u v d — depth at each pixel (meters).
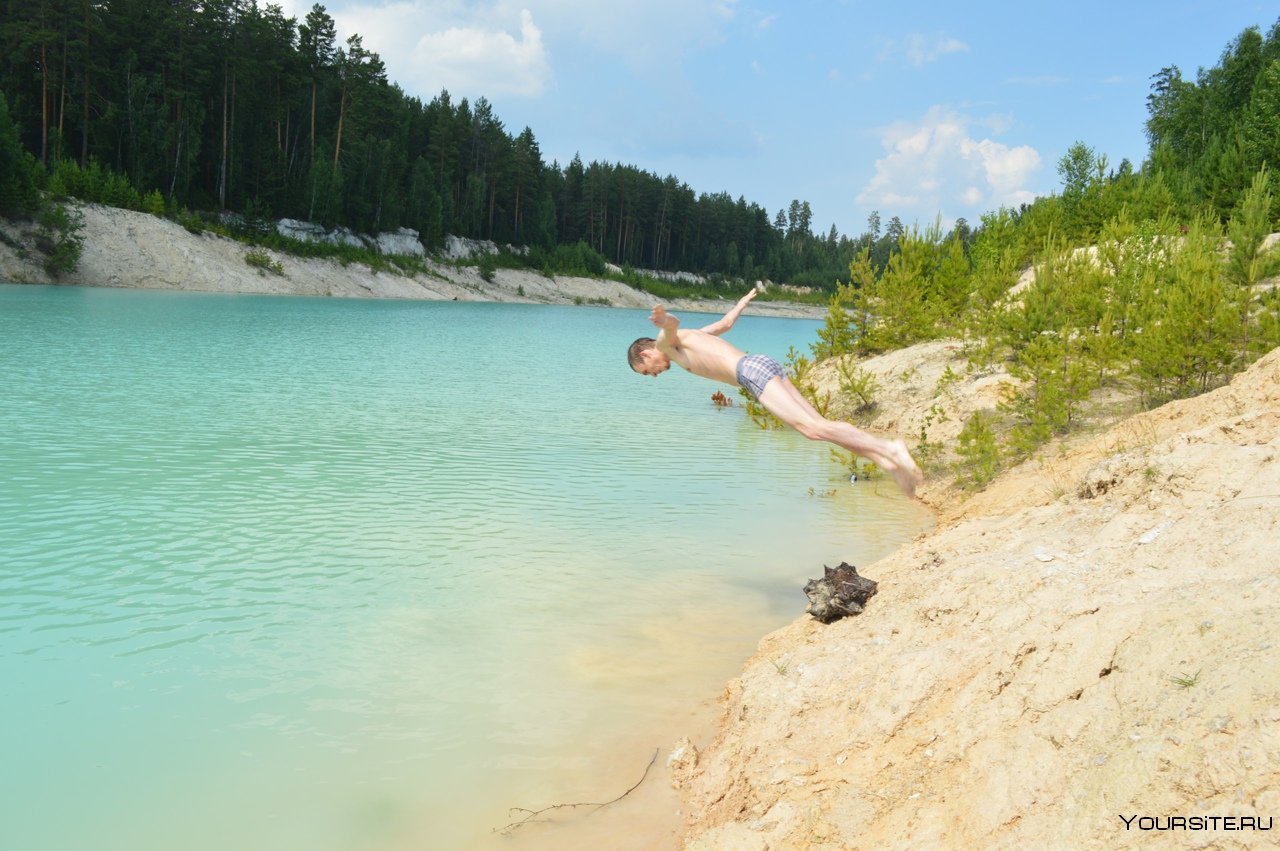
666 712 6.57
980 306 21.61
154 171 74.19
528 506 12.26
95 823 4.92
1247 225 16.31
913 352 22.48
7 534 9.75
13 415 16.25
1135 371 14.12
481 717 6.38
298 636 7.56
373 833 4.98
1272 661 3.75
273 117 86.06
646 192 146.38
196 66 77.56
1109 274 18.88
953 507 12.72
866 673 5.98
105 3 73.31
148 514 10.77
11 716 6.02
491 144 120.44
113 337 30.27
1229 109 59.88
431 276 97.06
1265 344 12.56
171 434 15.52
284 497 11.92
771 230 169.25
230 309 49.12
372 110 95.25
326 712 6.32
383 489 12.72
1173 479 6.72
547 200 129.62
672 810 5.35
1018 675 4.96
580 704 6.64
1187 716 3.78
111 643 7.21
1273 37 62.47
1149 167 40.78
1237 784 3.33
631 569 9.77
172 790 5.29
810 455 17.23
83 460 13.23
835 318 26.25
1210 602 4.48
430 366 29.94
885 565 8.65
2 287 50.47
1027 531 7.70
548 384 27.27
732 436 19.22
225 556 9.45
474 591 8.85
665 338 6.06
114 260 63.31
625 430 19.39
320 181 86.69
